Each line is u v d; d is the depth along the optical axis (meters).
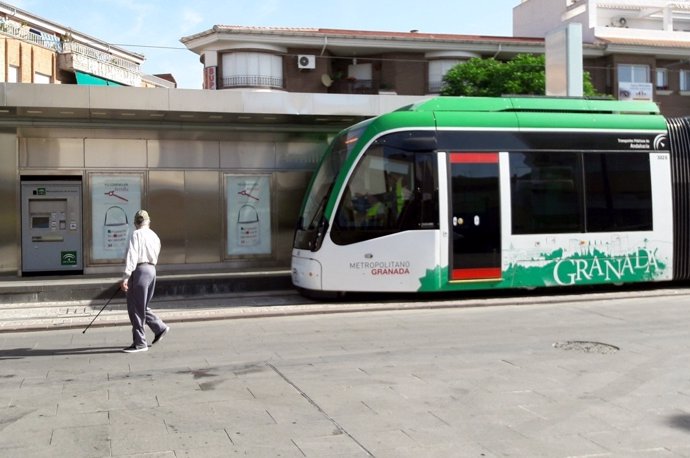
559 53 19.06
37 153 15.29
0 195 14.91
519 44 34.72
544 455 4.74
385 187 12.30
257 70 32.97
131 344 9.21
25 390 6.68
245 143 16.52
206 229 16.31
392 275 12.23
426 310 11.87
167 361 8.01
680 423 5.42
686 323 10.08
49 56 36.44
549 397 6.17
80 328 10.79
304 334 9.73
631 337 9.03
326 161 13.66
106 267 15.78
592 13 37.94
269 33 32.78
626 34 37.56
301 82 33.88
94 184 15.68
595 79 36.28
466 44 34.31
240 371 7.38
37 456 4.80
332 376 7.07
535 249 12.72
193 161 16.22
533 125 12.88
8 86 13.46
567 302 12.54
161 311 11.97
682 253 13.56
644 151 13.43
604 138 13.23
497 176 12.59
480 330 9.74
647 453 4.76
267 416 5.68
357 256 12.20
